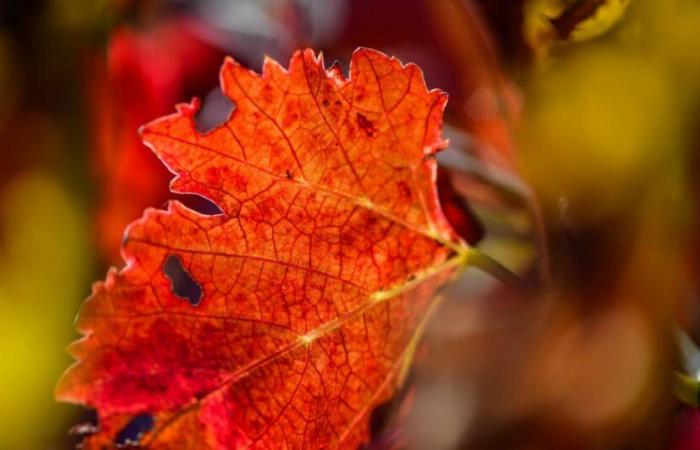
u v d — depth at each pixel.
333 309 0.32
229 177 0.32
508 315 0.36
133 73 0.47
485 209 0.39
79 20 0.47
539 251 0.35
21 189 0.45
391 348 0.33
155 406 0.32
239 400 0.32
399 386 0.33
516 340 0.35
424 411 0.34
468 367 0.35
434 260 0.33
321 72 0.32
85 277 0.45
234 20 0.50
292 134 0.32
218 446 0.32
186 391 0.32
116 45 0.47
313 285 0.32
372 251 0.32
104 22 0.47
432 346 0.35
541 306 0.35
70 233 0.45
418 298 0.33
